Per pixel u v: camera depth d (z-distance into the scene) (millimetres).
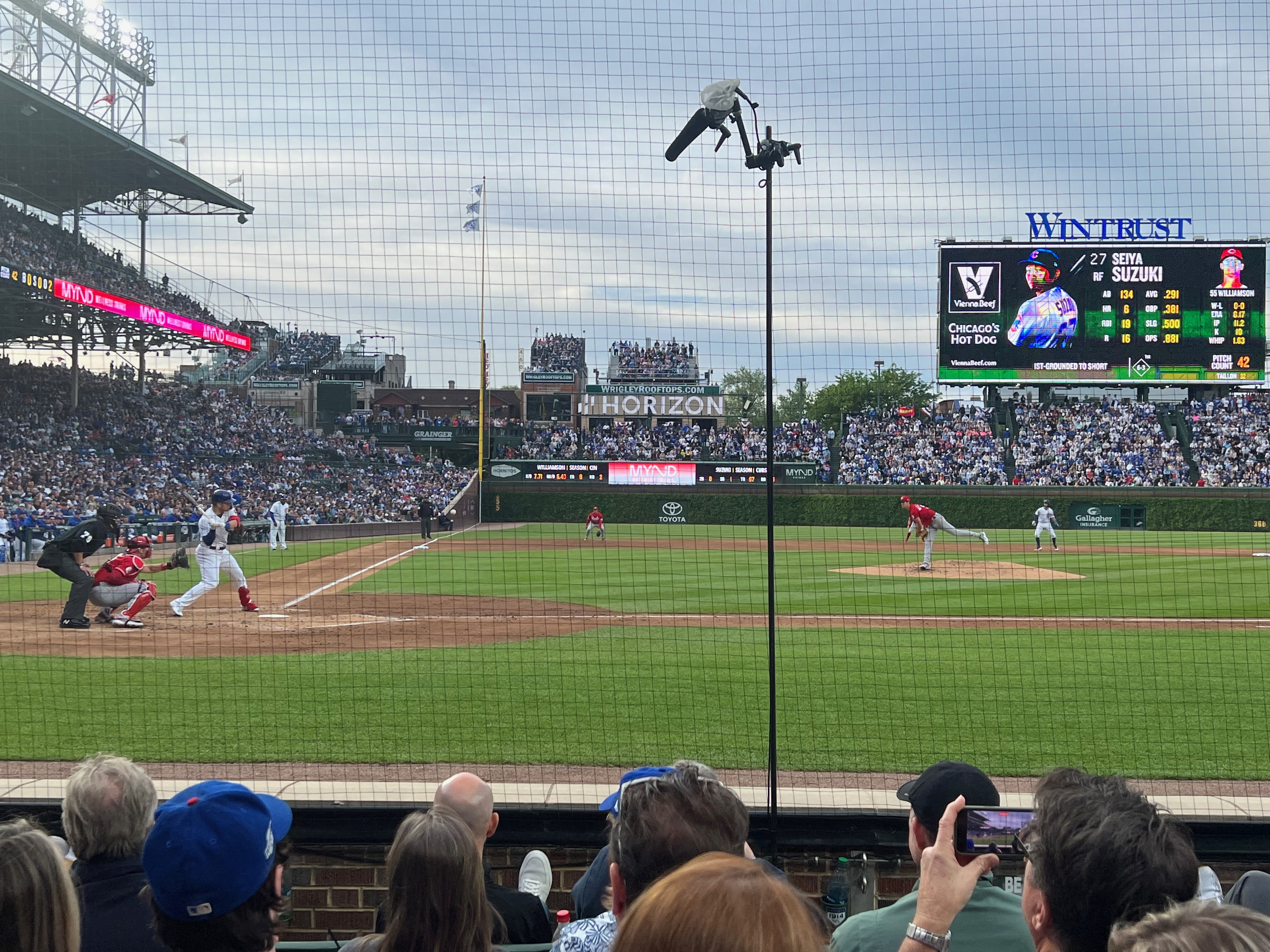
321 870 5703
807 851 5668
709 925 1438
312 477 43219
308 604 17500
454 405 59781
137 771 3396
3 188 31641
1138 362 41719
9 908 2172
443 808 3057
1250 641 13562
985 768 7430
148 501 33031
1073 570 24484
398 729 8367
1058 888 2318
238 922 2508
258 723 8531
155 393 41125
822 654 12312
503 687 10156
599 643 13203
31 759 7355
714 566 25500
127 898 3172
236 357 56906
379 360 63812
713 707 9297
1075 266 41656
